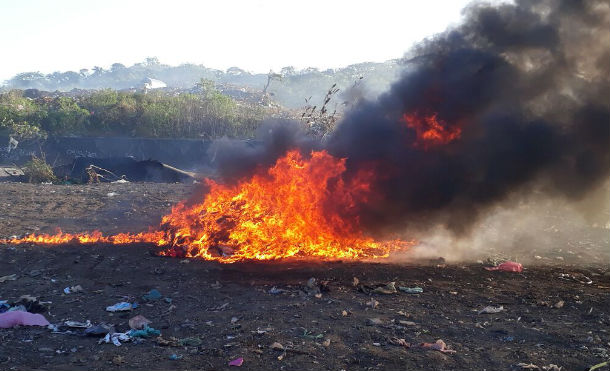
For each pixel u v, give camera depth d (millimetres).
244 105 43625
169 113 34656
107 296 7875
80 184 19922
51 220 12992
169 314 7195
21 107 37188
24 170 22906
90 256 9820
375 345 6125
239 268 9227
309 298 7758
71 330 6656
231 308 7383
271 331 6512
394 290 8047
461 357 5816
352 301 7617
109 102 38312
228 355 5867
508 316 7047
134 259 9703
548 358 5770
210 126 33969
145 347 6125
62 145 32906
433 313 7156
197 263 9516
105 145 32500
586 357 5762
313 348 6023
